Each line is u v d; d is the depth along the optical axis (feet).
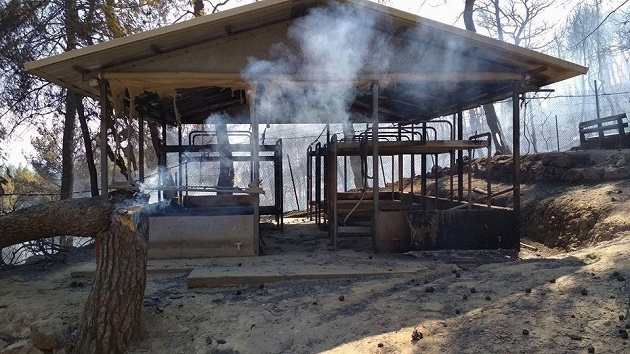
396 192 39.58
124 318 14.60
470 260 21.76
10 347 15.51
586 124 39.65
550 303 13.55
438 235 23.67
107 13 38.22
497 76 23.90
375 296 16.63
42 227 17.69
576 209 25.41
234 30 23.26
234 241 23.71
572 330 12.03
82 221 16.56
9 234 18.07
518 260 20.01
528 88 25.36
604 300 13.12
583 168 30.99
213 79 23.30
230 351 13.98
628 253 16.58
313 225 39.50
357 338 13.47
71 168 43.14
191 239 23.57
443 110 35.86
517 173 23.97
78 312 16.66
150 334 15.21
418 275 19.29
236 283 19.25
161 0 41.47
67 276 22.30
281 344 13.94
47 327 15.30
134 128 40.83
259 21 22.89
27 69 22.21
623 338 11.31
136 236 15.10
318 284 18.76
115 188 23.18
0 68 39.29
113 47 21.26
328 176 31.53
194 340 14.73
